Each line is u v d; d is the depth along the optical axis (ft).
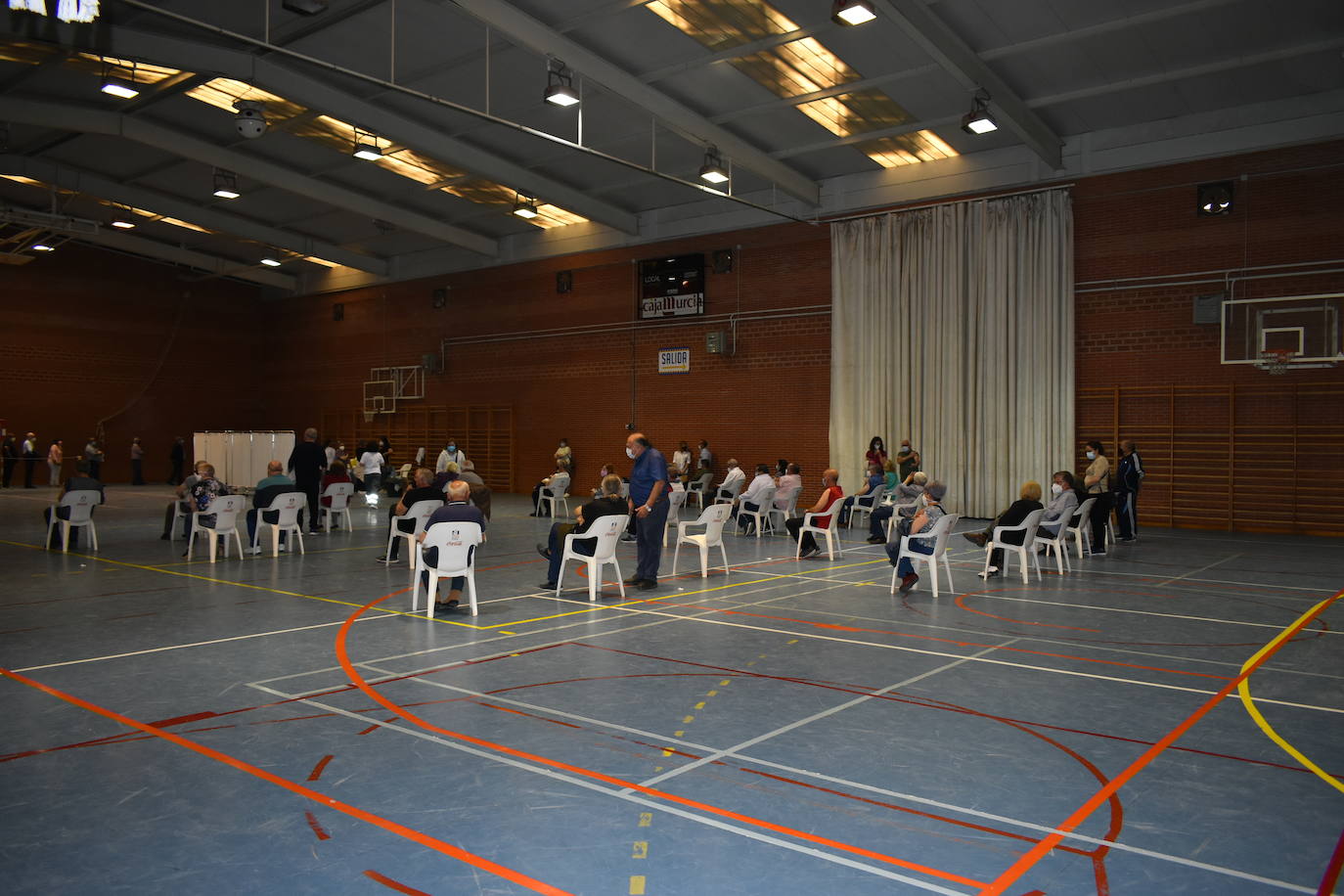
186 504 41.34
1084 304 50.78
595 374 71.15
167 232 81.25
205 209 70.95
